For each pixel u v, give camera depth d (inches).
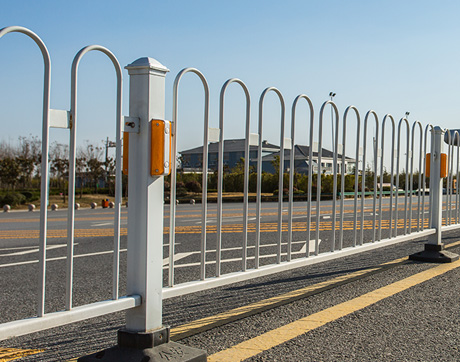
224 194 1557.6
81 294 184.9
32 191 1599.4
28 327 86.0
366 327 129.1
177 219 577.6
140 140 102.6
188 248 312.5
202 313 146.9
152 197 103.6
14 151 1923.0
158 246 105.6
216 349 113.7
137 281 103.3
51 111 90.7
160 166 102.5
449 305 150.0
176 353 101.8
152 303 104.0
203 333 126.2
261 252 287.1
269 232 404.8
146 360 97.9
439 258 223.8
